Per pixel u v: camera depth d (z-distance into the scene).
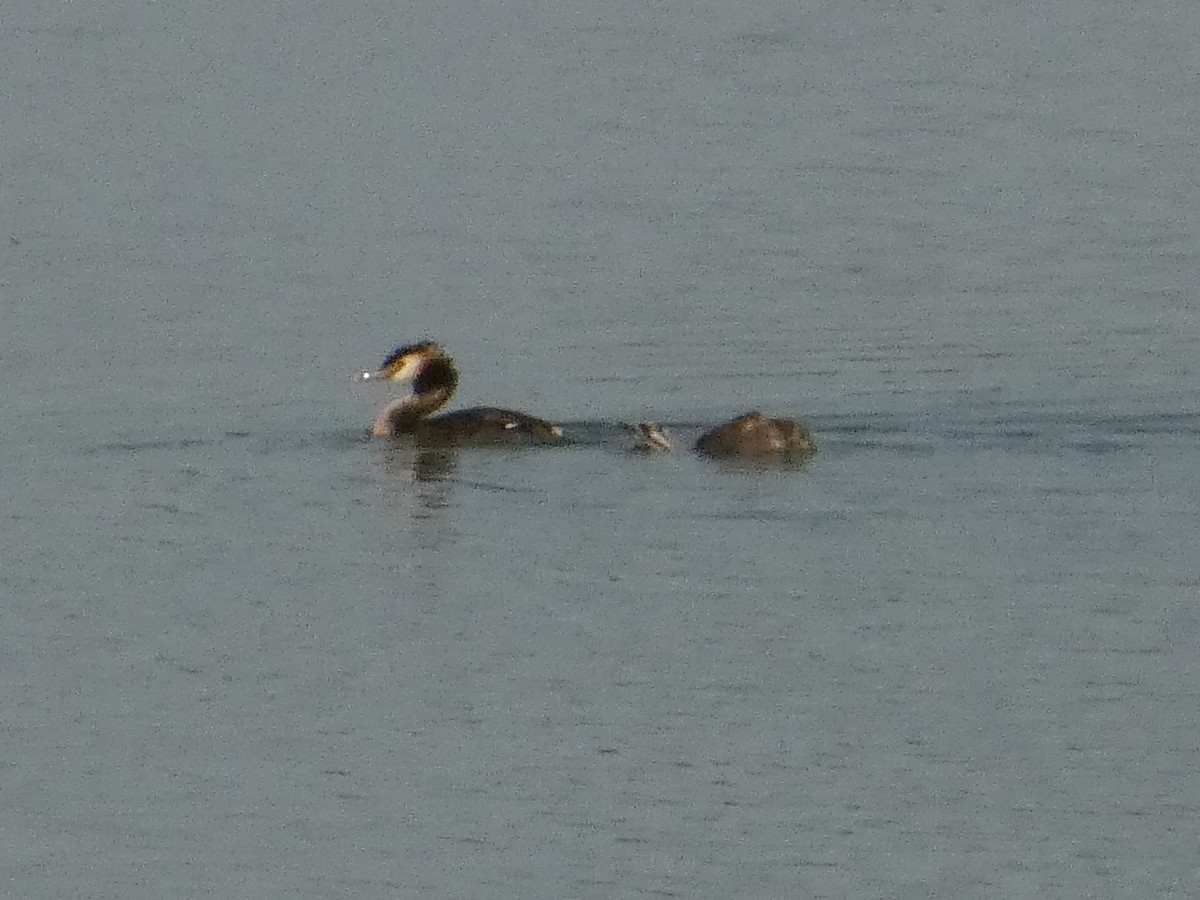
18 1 51.41
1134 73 45.19
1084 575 21.55
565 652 20.36
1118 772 18.00
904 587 21.36
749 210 36.28
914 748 18.45
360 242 34.69
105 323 30.81
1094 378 27.98
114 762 18.73
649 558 22.25
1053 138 40.66
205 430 26.56
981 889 16.44
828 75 45.31
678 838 17.30
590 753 18.58
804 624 20.73
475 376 28.70
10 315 31.20
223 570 22.45
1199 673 19.56
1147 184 37.62
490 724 19.12
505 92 44.00
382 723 19.23
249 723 19.33
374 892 16.62
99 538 23.28
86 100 43.34
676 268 33.25
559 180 38.16
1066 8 51.06
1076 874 16.64
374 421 26.83
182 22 49.38
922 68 45.72
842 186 37.69
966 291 32.00
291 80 44.88
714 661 20.05
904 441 25.56
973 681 19.52
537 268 33.38
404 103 43.16
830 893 16.42
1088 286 32.16
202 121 41.88
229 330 30.53
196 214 36.19
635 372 28.73
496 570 22.19
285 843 17.41
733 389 27.95
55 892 16.72
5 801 18.11
